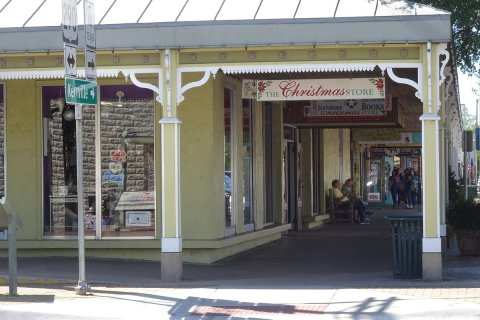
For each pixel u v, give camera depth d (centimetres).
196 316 1031
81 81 1151
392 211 3616
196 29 1238
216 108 1548
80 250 1183
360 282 1287
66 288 1236
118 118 1548
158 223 1530
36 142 1563
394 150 4019
